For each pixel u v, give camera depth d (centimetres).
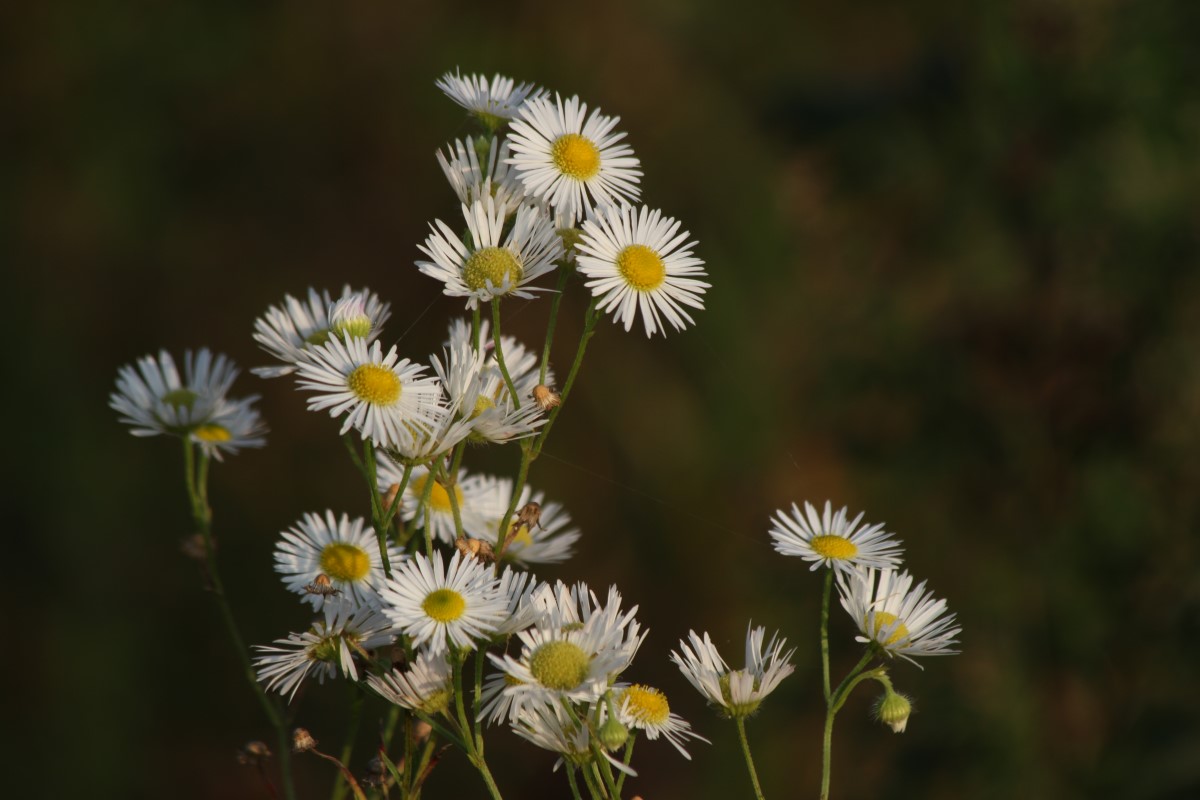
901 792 104
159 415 65
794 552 62
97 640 155
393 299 184
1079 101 102
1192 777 94
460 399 61
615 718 60
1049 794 98
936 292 111
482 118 63
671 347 158
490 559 61
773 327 143
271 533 165
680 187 168
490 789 60
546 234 62
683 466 150
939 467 108
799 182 119
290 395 175
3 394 175
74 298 188
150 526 167
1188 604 100
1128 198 102
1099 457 103
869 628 61
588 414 157
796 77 131
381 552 61
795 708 112
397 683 61
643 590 146
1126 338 102
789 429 135
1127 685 102
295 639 62
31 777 146
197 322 187
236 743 150
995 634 104
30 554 164
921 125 110
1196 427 101
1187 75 100
